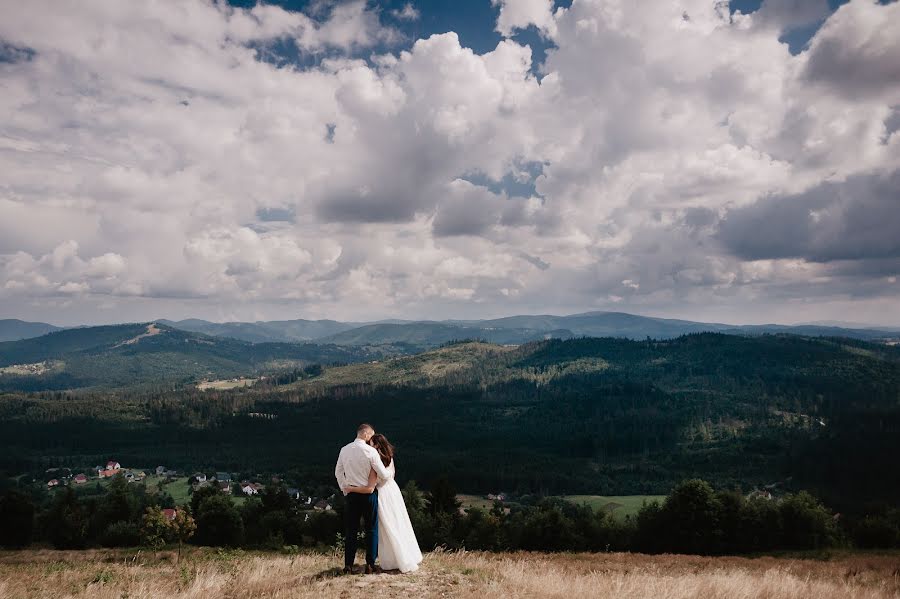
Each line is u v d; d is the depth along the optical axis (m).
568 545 59.69
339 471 9.84
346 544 9.91
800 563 31.58
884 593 12.99
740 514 55.81
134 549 54.44
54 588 11.52
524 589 9.32
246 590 9.37
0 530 62.38
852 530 58.72
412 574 9.77
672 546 56.25
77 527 62.88
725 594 10.14
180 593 9.45
